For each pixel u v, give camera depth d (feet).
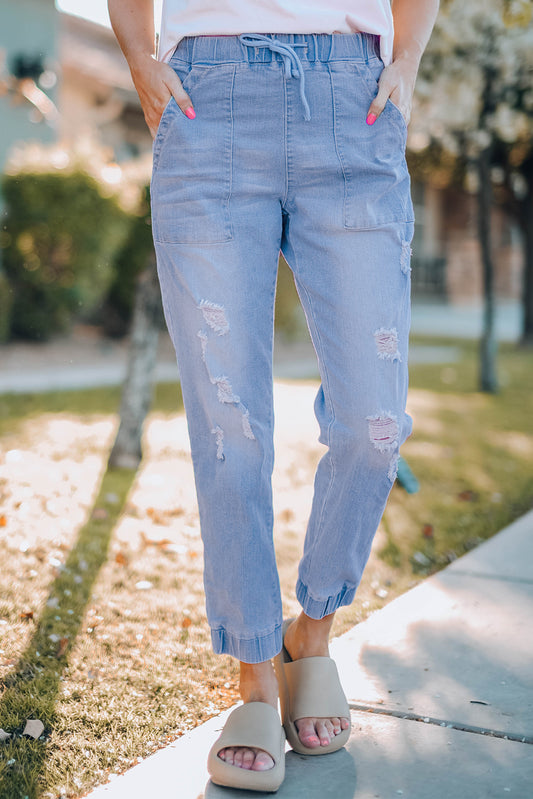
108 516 10.27
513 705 5.65
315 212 4.78
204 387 4.89
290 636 5.59
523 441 16.46
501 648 6.54
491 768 4.87
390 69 4.89
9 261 26.66
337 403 4.91
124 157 44.21
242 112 4.70
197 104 4.77
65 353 26.96
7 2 30.68
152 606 7.55
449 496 11.98
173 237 4.83
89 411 17.75
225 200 4.75
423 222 61.67
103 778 4.81
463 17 17.04
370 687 5.89
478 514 11.05
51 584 7.89
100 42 47.75
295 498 11.53
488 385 23.47
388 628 6.94
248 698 4.97
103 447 14.30
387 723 5.40
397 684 5.93
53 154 27.14
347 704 5.24
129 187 28.12
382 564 8.98
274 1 4.66
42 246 26.55
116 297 30.14
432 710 5.57
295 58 4.66
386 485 5.01
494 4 16.70
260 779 4.57
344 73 4.73
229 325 4.78
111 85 39.60
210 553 4.94
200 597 7.84
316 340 4.98
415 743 5.16
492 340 23.41
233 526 4.86
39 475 12.09
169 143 4.79
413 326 45.37
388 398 4.83
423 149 21.67
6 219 26.32
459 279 62.85
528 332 36.40
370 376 4.80
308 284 4.90
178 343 4.99
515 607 7.41
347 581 5.24
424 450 15.25
